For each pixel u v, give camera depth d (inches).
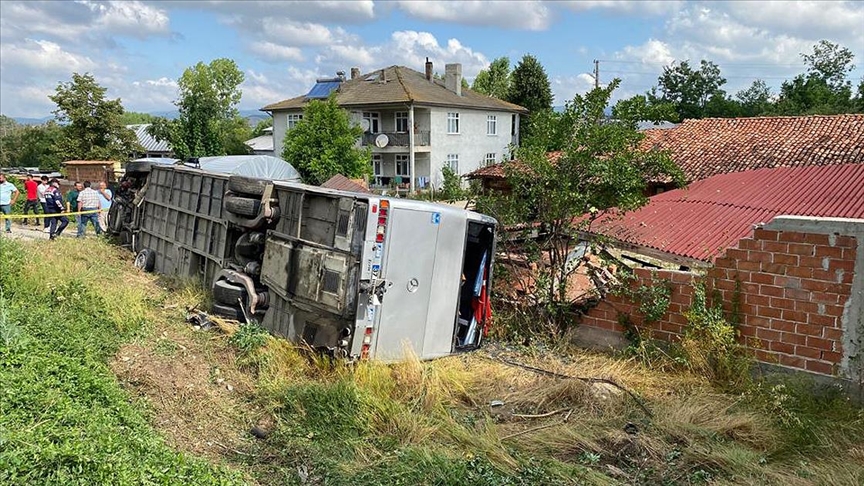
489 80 2694.4
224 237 363.3
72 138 1512.1
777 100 2121.1
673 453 208.7
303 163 1254.3
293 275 285.3
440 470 187.0
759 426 227.0
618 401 251.6
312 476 193.3
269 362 270.8
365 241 261.0
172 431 210.8
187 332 306.3
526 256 352.2
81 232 609.0
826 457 208.4
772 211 495.2
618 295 312.0
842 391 245.3
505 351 322.0
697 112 2038.6
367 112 1603.1
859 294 240.1
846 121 859.4
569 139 350.3
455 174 1496.1
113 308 315.0
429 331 290.2
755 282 267.1
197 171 406.3
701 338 280.8
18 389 186.4
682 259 427.2
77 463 147.5
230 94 2571.4
